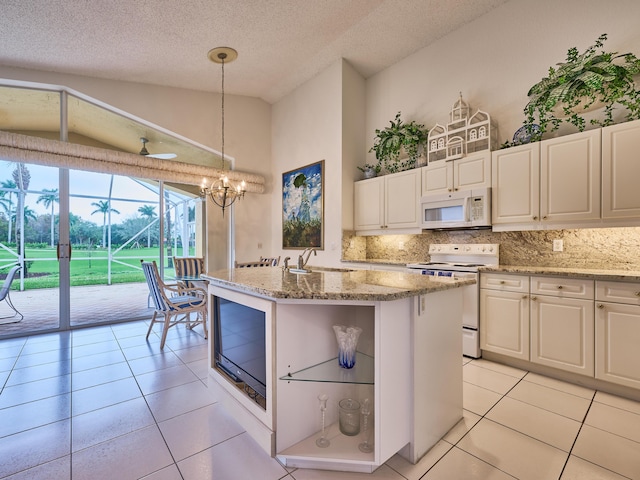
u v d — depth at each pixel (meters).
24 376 2.57
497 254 3.18
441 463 1.55
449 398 1.81
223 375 2.02
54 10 2.76
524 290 2.60
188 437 1.77
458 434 1.78
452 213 3.25
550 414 1.98
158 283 3.21
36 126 3.78
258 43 3.60
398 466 1.53
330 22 3.33
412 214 3.66
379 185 4.04
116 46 3.41
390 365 1.45
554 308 2.44
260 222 5.41
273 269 2.53
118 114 4.31
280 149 5.34
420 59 3.93
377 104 4.43
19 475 1.47
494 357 2.85
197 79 4.43
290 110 5.11
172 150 4.73
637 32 2.45
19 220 3.80
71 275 4.19
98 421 1.93
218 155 5.13
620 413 1.99
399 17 3.35
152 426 1.88
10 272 3.70
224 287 1.96
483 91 3.34
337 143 4.29
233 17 3.08
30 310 3.85
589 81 2.42
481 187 3.05
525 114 3.01
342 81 4.20
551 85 2.66
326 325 1.66
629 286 2.10
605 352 2.21
